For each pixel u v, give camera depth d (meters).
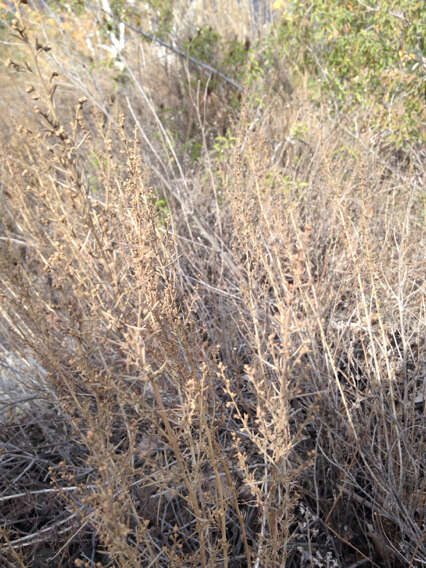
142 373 1.25
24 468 2.08
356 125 3.09
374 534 1.69
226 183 2.78
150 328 1.41
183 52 4.57
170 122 4.11
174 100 4.47
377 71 3.20
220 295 2.34
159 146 3.50
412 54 2.99
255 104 3.91
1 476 1.97
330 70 3.63
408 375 2.01
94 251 1.35
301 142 3.37
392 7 2.98
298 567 1.75
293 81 4.33
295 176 3.03
